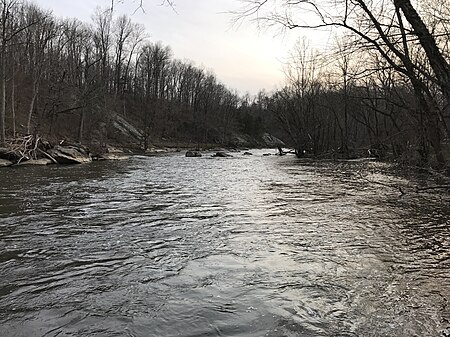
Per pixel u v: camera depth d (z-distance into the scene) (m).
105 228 10.08
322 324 5.01
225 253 8.02
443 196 16.03
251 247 8.47
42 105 54.06
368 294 5.99
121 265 7.25
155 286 6.23
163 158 45.84
